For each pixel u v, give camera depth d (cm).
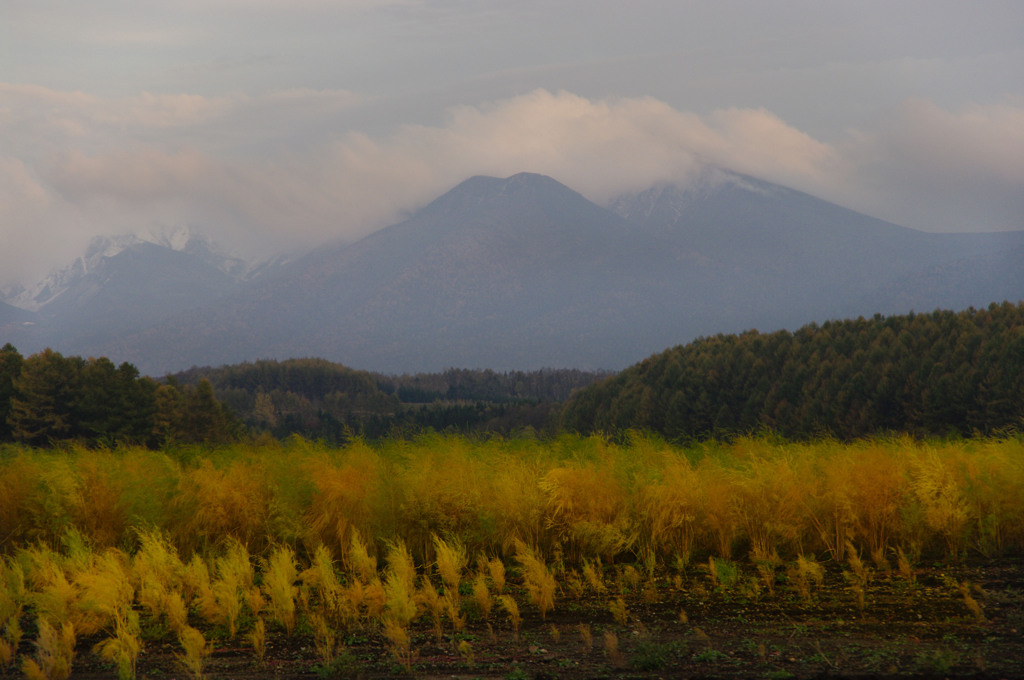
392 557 784
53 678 586
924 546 941
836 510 915
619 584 807
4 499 955
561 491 938
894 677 530
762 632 648
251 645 654
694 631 657
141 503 941
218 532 926
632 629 671
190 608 740
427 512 919
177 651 648
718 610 720
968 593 738
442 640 650
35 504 959
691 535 925
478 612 729
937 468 945
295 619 708
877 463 966
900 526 916
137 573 775
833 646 605
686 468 977
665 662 574
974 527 937
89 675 596
